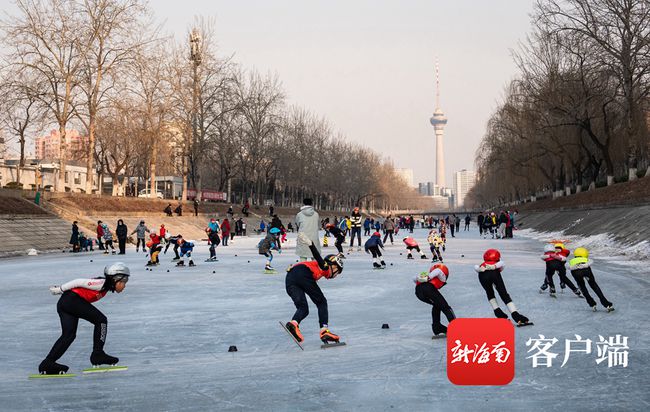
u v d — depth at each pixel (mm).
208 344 8383
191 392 5906
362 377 6426
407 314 10797
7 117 46250
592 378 6281
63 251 32812
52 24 42531
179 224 51250
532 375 6422
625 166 58031
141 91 50812
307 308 8102
